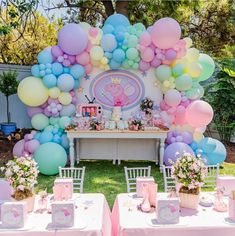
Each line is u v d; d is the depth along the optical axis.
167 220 2.34
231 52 9.52
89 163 6.93
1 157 7.28
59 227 2.28
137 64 6.43
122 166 6.69
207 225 2.30
